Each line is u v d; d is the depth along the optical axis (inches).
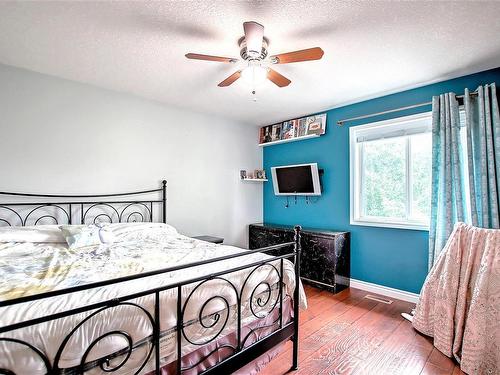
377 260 117.0
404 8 59.6
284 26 66.4
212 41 73.9
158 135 124.6
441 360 69.7
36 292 44.5
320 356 71.5
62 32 69.6
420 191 109.2
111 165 110.8
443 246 90.7
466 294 70.8
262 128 169.0
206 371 48.3
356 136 127.0
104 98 108.9
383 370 65.9
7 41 73.8
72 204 101.5
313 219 143.2
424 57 81.4
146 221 120.4
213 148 145.8
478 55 79.9
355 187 126.3
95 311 36.7
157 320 41.7
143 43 75.0
